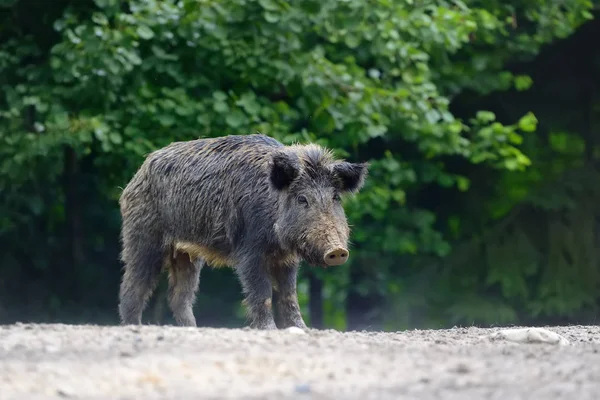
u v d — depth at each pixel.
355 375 19.39
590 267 59.47
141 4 45.25
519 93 59.97
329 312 73.81
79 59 44.75
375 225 55.28
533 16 54.31
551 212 59.59
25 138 45.50
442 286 57.81
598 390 17.77
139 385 18.48
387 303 58.09
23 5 50.31
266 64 46.50
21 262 56.09
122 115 46.34
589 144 60.12
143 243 32.12
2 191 51.81
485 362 20.61
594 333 29.14
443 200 59.69
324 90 47.06
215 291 56.12
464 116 60.00
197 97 47.75
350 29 47.50
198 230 30.80
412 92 48.41
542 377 18.98
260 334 24.11
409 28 48.41
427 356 21.39
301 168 27.94
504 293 57.59
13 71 49.06
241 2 45.91
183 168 31.22
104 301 56.66
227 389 18.22
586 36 59.78
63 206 57.25
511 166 51.78
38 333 23.91
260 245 29.14
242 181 29.73
